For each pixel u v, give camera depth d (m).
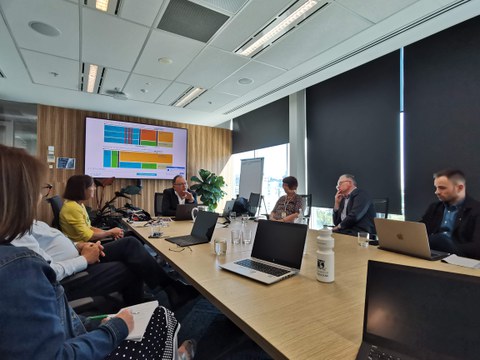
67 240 1.74
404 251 1.61
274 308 0.90
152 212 5.95
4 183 0.60
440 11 2.39
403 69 3.38
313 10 2.39
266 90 4.32
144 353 0.87
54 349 0.55
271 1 2.27
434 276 0.66
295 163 4.79
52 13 2.38
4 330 0.50
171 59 3.27
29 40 2.82
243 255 1.58
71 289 1.50
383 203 3.13
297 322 0.81
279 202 3.52
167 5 2.31
